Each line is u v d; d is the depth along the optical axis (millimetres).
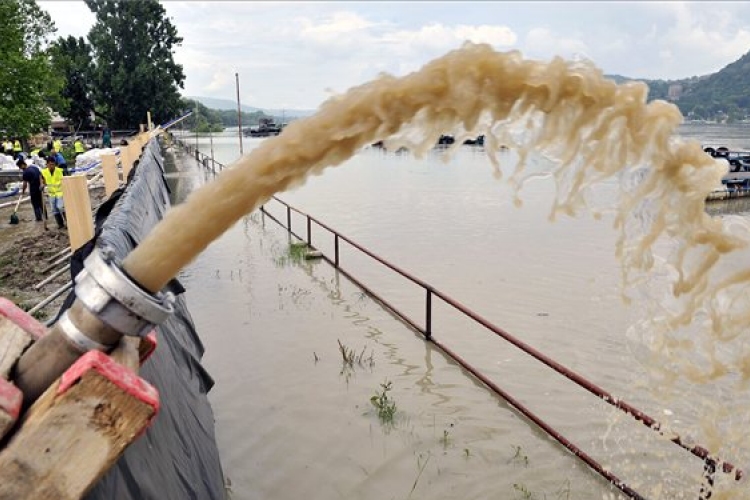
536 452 4906
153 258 1023
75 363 983
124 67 60656
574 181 1155
